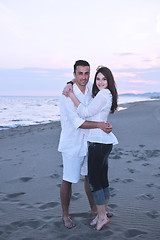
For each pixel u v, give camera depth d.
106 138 2.45
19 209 2.96
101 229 2.44
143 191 3.41
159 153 5.50
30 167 4.73
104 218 2.46
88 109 2.39
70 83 2.54
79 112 2.42
